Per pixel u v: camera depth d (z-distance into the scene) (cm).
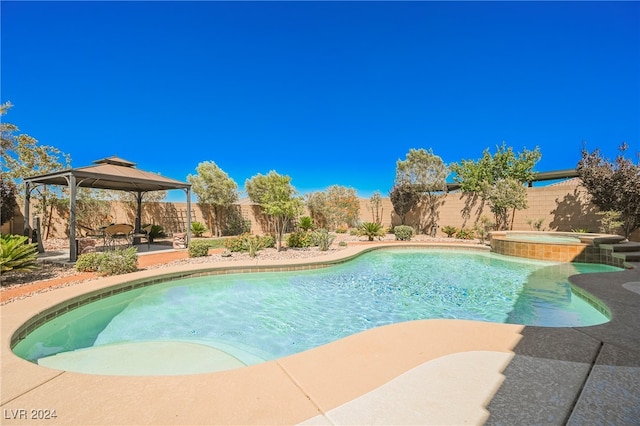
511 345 271
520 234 1263
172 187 1163
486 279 739
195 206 1688
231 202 1755
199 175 1672
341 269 859
